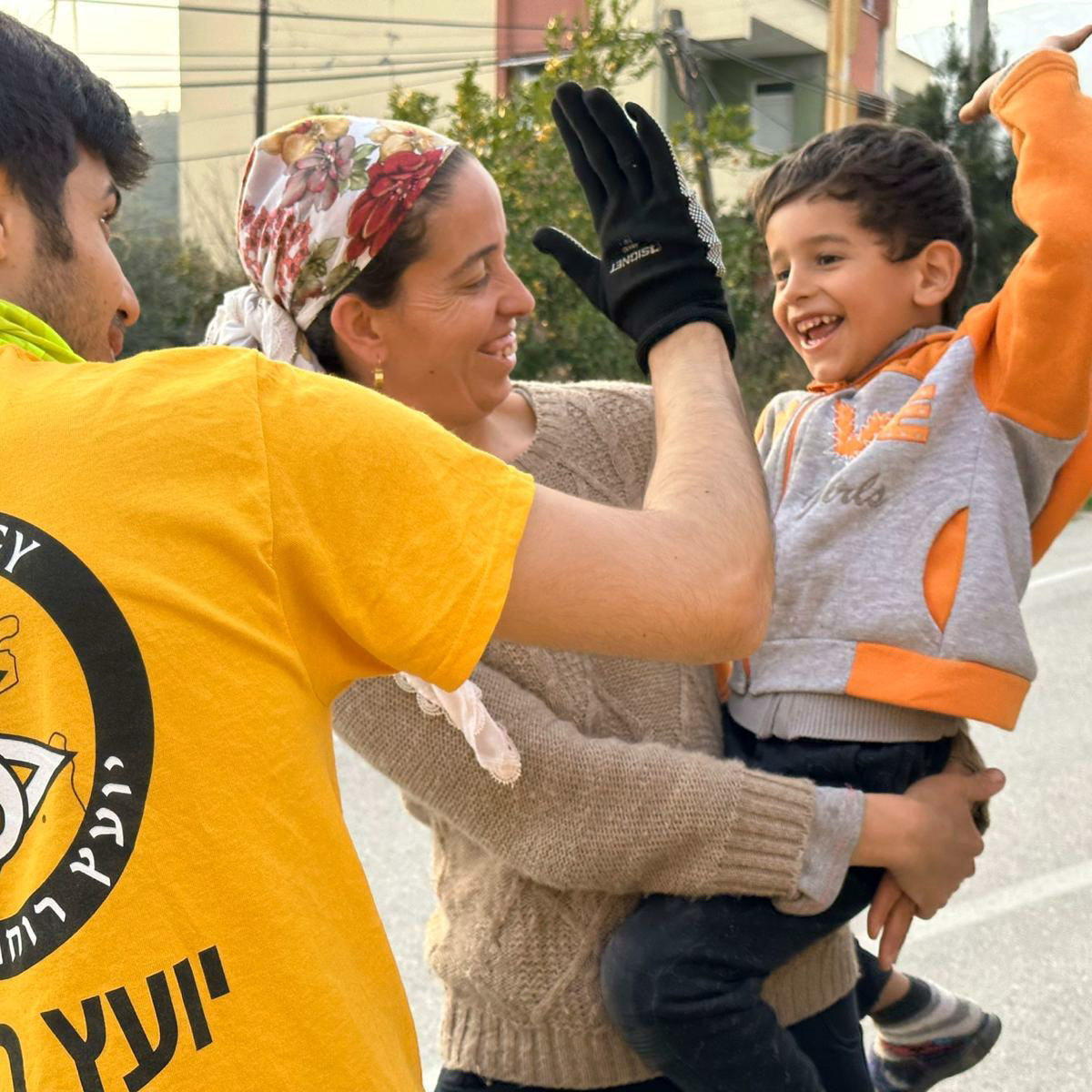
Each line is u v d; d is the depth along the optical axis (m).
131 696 1.02
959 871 1.71
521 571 1.13
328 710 1.15
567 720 1.66
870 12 18.16
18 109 1.17
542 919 1.67
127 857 1.00
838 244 1.96
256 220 1.69
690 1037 1.61
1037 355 1.74
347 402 1.12
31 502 1.05
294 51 18.50
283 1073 1.01
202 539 1.05
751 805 1.60
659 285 1.45
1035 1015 3.24
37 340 1.16
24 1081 0.98
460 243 1.64
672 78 15.38
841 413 1.93
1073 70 1.82
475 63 12.33
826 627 1.80
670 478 1.27
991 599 1.73
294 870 1.05
